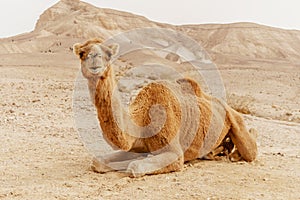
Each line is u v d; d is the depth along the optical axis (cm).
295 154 1069
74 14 15238
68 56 6469
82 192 696
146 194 687
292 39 14500
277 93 3048
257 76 4416
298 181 788
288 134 1452
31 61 5566
